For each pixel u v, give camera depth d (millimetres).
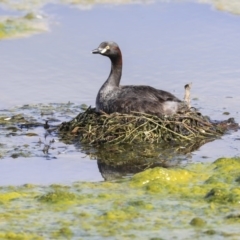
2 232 12445
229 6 28250
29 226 12688
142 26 25922
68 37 24859
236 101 20062
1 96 20406
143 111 17953
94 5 28797
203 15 27219
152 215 13125
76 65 22578
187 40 24516
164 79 21484
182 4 28734
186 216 13102
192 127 17875
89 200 13781
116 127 17469
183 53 23391
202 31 25438
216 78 21578
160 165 16031
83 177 15297
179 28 25750
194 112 18250
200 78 21578
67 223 12797
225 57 23078
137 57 23062
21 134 17891
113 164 16094
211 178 14805
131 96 18188
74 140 17531
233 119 18594
